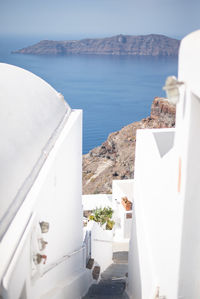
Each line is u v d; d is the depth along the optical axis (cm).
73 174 1031
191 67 497
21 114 767
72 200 1033
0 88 770
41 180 709
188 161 537
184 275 615
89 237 1248
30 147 733
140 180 956
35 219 643
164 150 911
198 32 490
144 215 927
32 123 793
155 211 795
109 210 1470
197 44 472
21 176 657
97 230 1323
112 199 1962
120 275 1366
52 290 832
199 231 588
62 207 912
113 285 1258
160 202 744
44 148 807
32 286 655
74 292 1007
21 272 547
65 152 918
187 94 520
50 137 859
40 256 641
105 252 1420
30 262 616
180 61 555
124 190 1792
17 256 514
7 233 555
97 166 3931
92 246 1249
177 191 600
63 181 910
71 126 979
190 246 595
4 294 466
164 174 705
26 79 927
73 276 1036
